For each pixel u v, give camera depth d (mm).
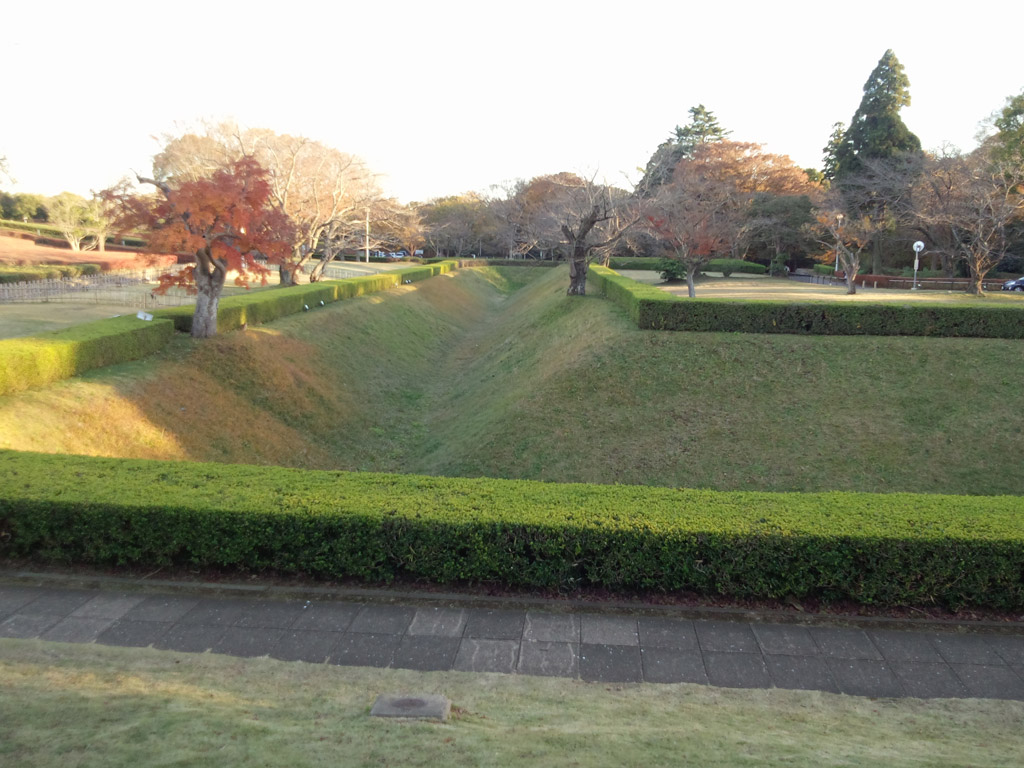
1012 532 5957
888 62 42156
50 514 6180
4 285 24203
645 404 13273
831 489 11156
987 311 14281
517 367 18656
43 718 3555
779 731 4168
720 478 11523
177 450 11570
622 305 19172
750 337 14805
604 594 6141
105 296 24375
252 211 15273
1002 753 3875
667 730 4039
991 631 5719
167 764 3166
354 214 34906
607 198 24109
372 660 5098
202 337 15438
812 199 46625
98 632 5320
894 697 4812
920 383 13102
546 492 6926
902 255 47594
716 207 35406
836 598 6062
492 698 4512
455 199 71188
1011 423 12047
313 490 6758
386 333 24391
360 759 3385
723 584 5996
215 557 6211
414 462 14156
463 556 6121
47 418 9914
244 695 4281
